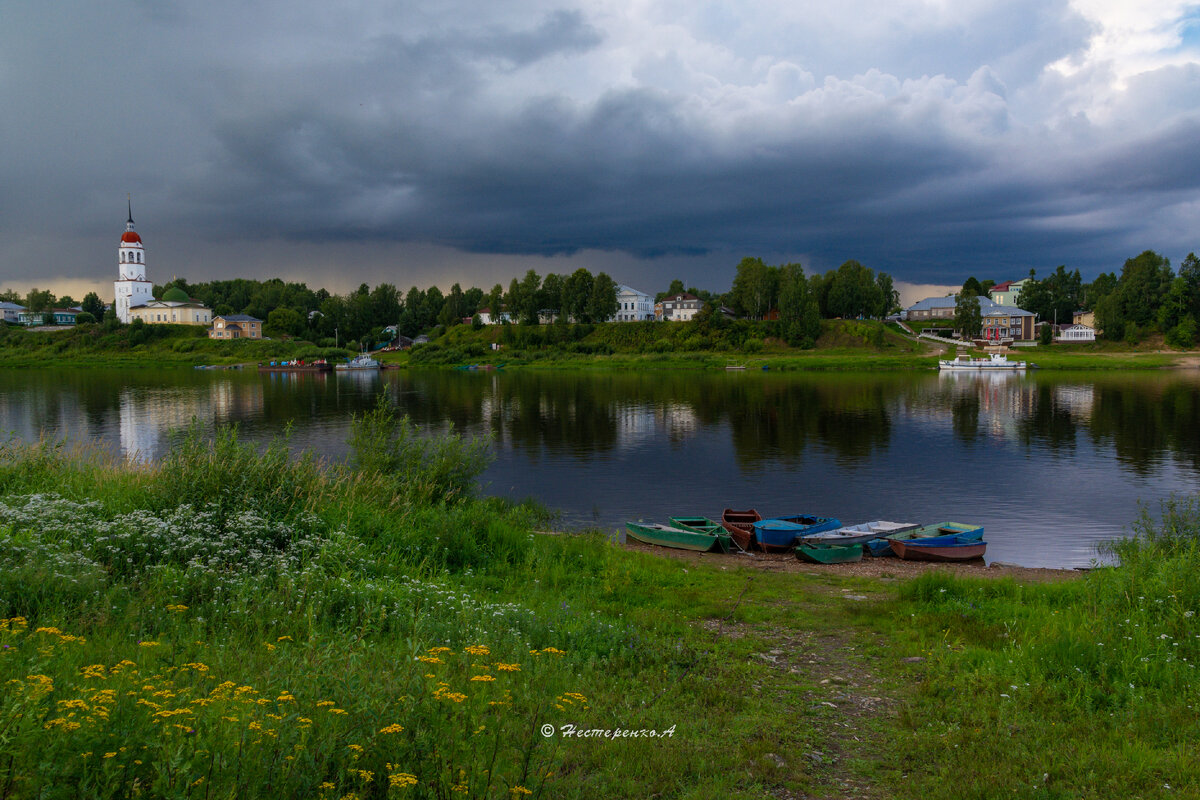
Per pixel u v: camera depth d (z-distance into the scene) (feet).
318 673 21.38
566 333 568.82
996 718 26.68
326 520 50.39
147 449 150.41
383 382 382.01
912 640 37.45
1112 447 150.82
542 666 28.19
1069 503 100.73
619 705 26.45
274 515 48.96
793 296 524.11
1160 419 196.34
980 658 33.30
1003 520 91.56
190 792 15.06
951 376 389.19
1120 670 30.45
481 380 395.14
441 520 55.98
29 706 15.79
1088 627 34.94
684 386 334.03
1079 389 298.56
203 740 15.99
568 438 167.32
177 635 26.84
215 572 34.40
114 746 15.81
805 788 21.70
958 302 565.12
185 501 47.73
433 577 44.75
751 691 29.81
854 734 25.91
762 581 54.60
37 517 38.47
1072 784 21.50
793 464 132.36
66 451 74.54
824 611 44.73
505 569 50.26
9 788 14.03
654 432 177.58
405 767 17.46
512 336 581.53
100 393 304.71
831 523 77.66
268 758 16.28
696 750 23.43
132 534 37.65
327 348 597.52
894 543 70.79
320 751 17.02
